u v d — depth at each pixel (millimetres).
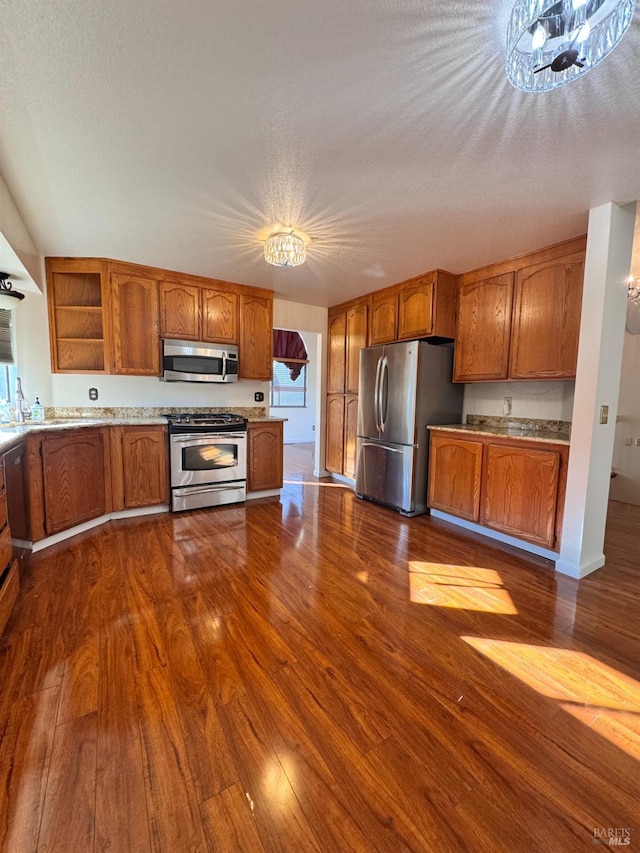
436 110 1460
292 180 1964
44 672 1524
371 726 1312
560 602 2125
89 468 3031
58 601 2037
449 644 1754
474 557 2693
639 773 1165
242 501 3928
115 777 1117
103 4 1070
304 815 1032
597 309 2270
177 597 2094
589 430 2338
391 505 3787
